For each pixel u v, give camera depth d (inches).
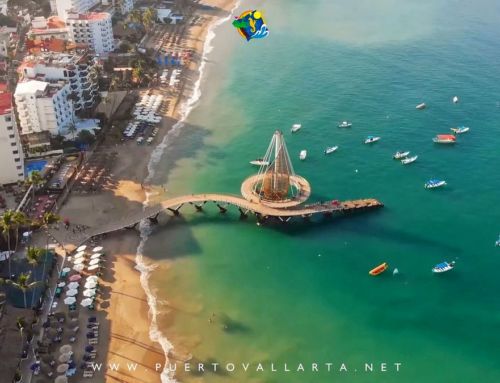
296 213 6584.6
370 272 5964.6
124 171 7731.3
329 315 5462.6
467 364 4945.9
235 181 7593.5
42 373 4645.7
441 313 5477.4
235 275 5959.6
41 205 6835.6
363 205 6909.5
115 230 6471.5
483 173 7647.6
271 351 5059.1
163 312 5447.8
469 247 6314.0
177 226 6683.1
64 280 5684.1
